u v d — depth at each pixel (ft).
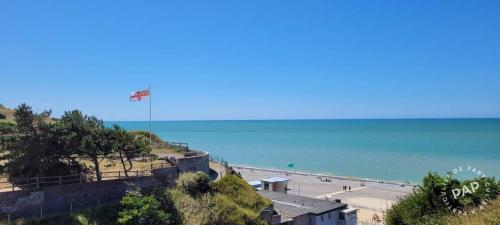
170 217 132.16
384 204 226.38
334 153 504.02
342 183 295.89
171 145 255.91
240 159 458.50
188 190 145.48
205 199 143.33
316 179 312.91
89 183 134.82
